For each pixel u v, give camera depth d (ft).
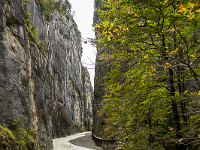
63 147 88.02
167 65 9.65
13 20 43.73
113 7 22.41
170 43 17.93
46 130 58.75
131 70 21.84
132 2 18.86
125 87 21.95
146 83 21.25
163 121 30.58
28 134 39.75
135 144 24.64
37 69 58.39
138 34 17.01
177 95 20.49
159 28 17.58
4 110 34.50
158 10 18.75
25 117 41.14
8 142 29.50
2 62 36.83
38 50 66.08
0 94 34.68
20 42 45.52
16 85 39.73
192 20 17.35
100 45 12.55
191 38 12.41
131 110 26.00
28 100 44.37
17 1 46.85
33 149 39.58
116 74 20.48
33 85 51.85
